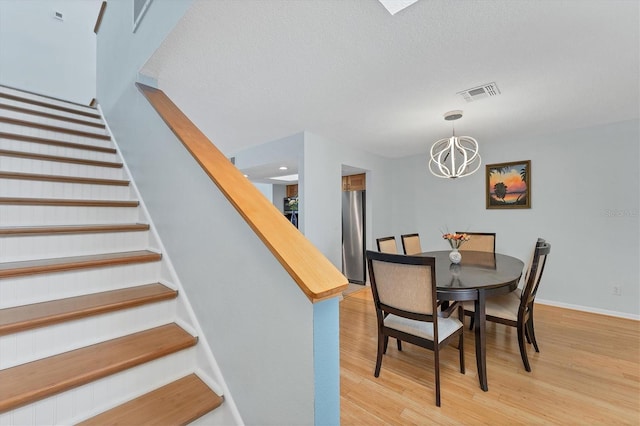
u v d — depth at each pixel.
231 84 2.17
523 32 1.54
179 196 1.51
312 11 1.38
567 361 2.21
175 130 1.41
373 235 4.63
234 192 1.04
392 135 3.59
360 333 2.81
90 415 1.03
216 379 1.20
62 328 1.16
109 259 1.49
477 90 2.28
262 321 0.97
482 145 4.04
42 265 1.30
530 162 3.64
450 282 2.02
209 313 1.26
